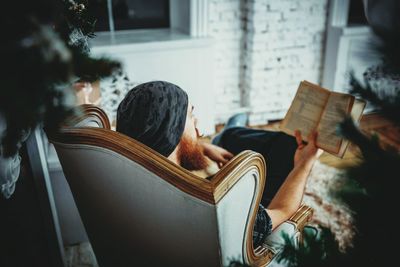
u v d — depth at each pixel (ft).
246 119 6.81
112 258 3.71
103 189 3.07
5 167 2.74
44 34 1.79
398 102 1.96
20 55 1.75
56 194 5.23
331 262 2.05
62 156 3.19
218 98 10.13
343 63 9.81
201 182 2.53
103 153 2.86
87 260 5.33
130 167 2.77
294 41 9.75
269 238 3.55
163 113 3.00
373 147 1.99
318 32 9.92
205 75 8.94
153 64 8.41
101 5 3.95
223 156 5.16
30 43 1.76
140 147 2.72
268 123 10.23
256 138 5.43
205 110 9.24
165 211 2.77
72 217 5.46
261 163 2.88
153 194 2.76
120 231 3.30
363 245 2.03
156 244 3.08
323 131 4.35
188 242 2.82
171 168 2.62
